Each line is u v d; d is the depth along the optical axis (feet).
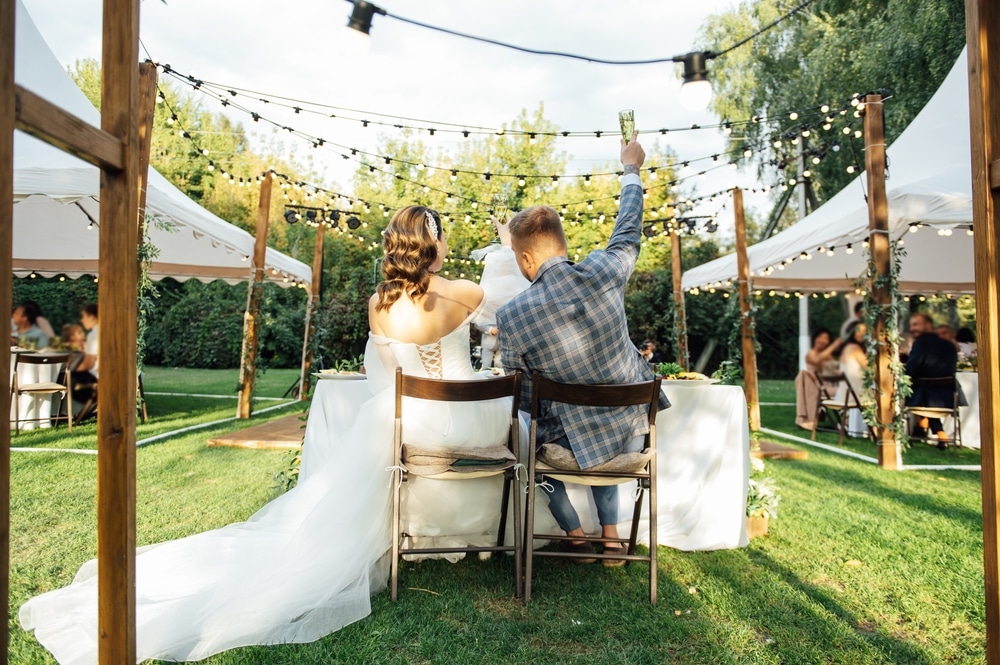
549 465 7.85
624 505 9.65
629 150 8.82
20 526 10.05
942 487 13.97
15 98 3.34
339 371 11.13
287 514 8.29
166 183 22.58
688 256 55.88
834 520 11.14
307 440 10.31
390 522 8.14
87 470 14.20
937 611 7.30
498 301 8.68
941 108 19.11
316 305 34.86
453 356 8.47
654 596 7.48
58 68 11.13
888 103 37.29
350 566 7.32
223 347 53.93
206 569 7.59
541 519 9.13
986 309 4.52
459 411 8.25
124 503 4.45
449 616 7.14
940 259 26.63
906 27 36.32
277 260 29.84
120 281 4.45
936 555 9.21
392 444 8.10
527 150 55.88
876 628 6.93
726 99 47.16
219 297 54.65
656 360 41.19
